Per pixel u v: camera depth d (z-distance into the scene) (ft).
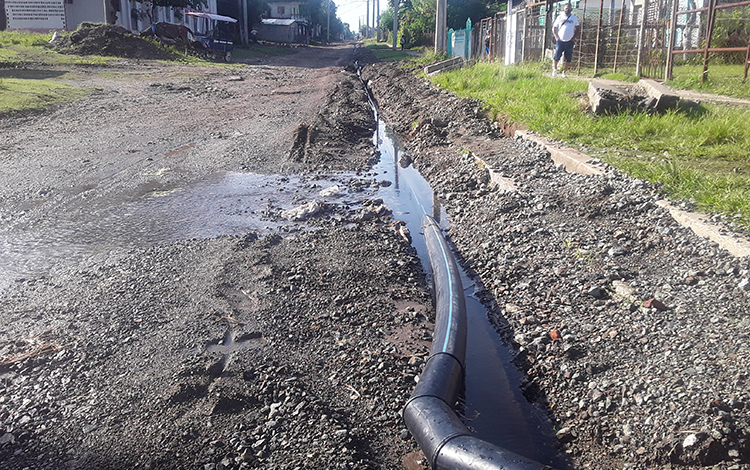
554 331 12.46
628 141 23.58
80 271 15.56
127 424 9.69
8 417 9.88
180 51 95.40
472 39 91.25
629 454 9.11
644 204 16.61
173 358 11.44
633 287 13.24
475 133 31.53
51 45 81.66
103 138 33.19
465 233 19.54
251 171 27.07
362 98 50.70
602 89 29.43
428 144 31.65
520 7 70.13
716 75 39.04
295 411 10.00
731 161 19.58
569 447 9.70
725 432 8.59
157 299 13.84
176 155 29.66
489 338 13.37
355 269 15.97
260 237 18.42
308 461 8.92
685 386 9.73
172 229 19.13
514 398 11.14
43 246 17.56
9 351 11.71
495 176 22.86
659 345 11.05
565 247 16.02
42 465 8.86
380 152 32.50
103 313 13.16
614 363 11.02
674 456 8.68
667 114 26.07
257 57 119.65
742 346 10.25
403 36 152.56
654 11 51.44
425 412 9.53
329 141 32.83
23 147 30.71
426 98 44.42
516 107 32.12
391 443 9.62
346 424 9.90
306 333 12.65
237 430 9.55
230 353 11.68
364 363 11.58
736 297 11.71
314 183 25.32
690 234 14.52
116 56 82.33
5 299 13.96
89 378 10.87
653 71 44.47
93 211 21.02
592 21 64.69
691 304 11.95
